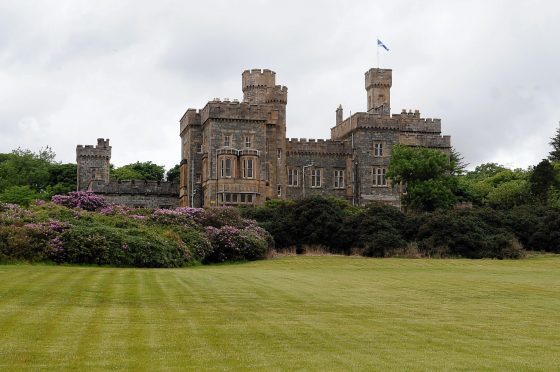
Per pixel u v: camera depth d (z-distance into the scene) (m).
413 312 22.73
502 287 31.19
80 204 52.47
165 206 84.75
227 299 24.30
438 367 14.79
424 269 43.91
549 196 80.75
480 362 15.34
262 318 20.50
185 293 25.42
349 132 87.56
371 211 61.22
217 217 53.78
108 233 40.06
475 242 56.94
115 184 83.19
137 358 14.98
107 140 97.06
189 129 81.81
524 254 56.78
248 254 50.53
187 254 44.38
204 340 17.03
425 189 74.50
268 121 81.69
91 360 14.70
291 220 60.69
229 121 77.94
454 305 24.84
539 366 15.04
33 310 20.25
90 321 18.98
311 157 85.75
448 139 88.88
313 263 48.66
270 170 81.25
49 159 126.25
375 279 34.47
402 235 60.03
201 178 81.06
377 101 96.62
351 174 86.12
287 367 14.52
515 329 19.72
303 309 22.59
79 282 26.98
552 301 26.28
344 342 17.27
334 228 60.12
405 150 77.38
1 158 125.12
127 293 24.72
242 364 14.73
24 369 13.89
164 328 18.38
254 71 84.94
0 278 27.23
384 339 17.78
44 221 40.19
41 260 37.16
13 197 95.19
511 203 85.69
